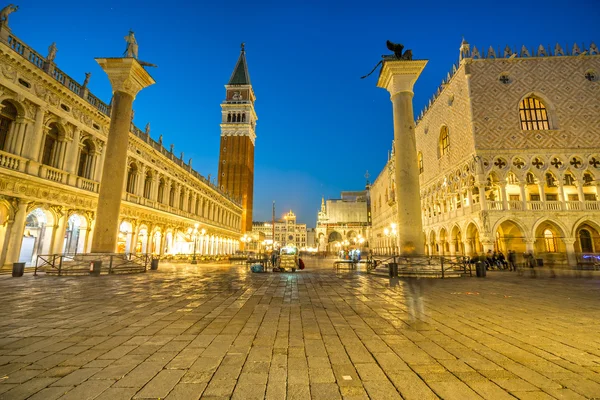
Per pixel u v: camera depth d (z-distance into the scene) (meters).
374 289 12.25
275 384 3.56
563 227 29.95
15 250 18.16
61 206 21.56
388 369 4.03
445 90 39.06
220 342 5.16
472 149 32.31
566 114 32.47
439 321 6.76
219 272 21.00
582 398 3.22
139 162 31.52
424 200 46.84
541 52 34.53
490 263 26.41
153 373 3.84
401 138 19.34
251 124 96.00
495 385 3.56
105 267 17.75
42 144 20.16
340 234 109.19
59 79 21.41
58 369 3.95
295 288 12.45
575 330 6.04
